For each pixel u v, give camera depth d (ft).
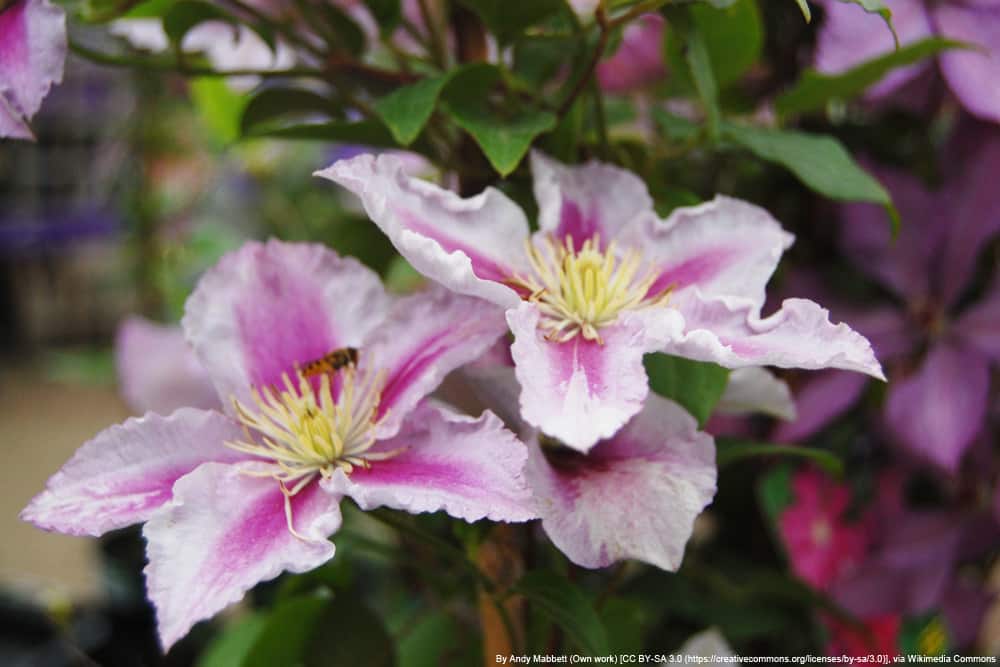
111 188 3.28
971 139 1.74
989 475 1.82
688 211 1.44
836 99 1.63
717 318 1.36
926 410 1.73
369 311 1.45
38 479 4.97
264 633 1.53
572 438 1.26
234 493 1.35
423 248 1.29
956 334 1.75
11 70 1.39
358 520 1.95
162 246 3.06
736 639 1.80
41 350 6.40
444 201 1.38
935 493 1.92
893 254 1.74
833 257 1.79
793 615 1.79
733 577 1.74
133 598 2.38
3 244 5.42
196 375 1.80
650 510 1.35
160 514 1.32
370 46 1.72
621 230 1.45
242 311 1.44
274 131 1.50
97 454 1.36
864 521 1.82
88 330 6.21
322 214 2.94
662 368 1.41
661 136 1.69
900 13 1.64
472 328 1.39
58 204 5.49
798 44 1.76
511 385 1.39
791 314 1.33
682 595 1.74
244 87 1.80
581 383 1.31
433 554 1.71
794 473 1.80
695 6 1.48
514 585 1.44
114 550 2.46
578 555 1.34
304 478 1.38
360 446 1.39
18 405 5.88
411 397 1.38
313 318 1.45
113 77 3.76
